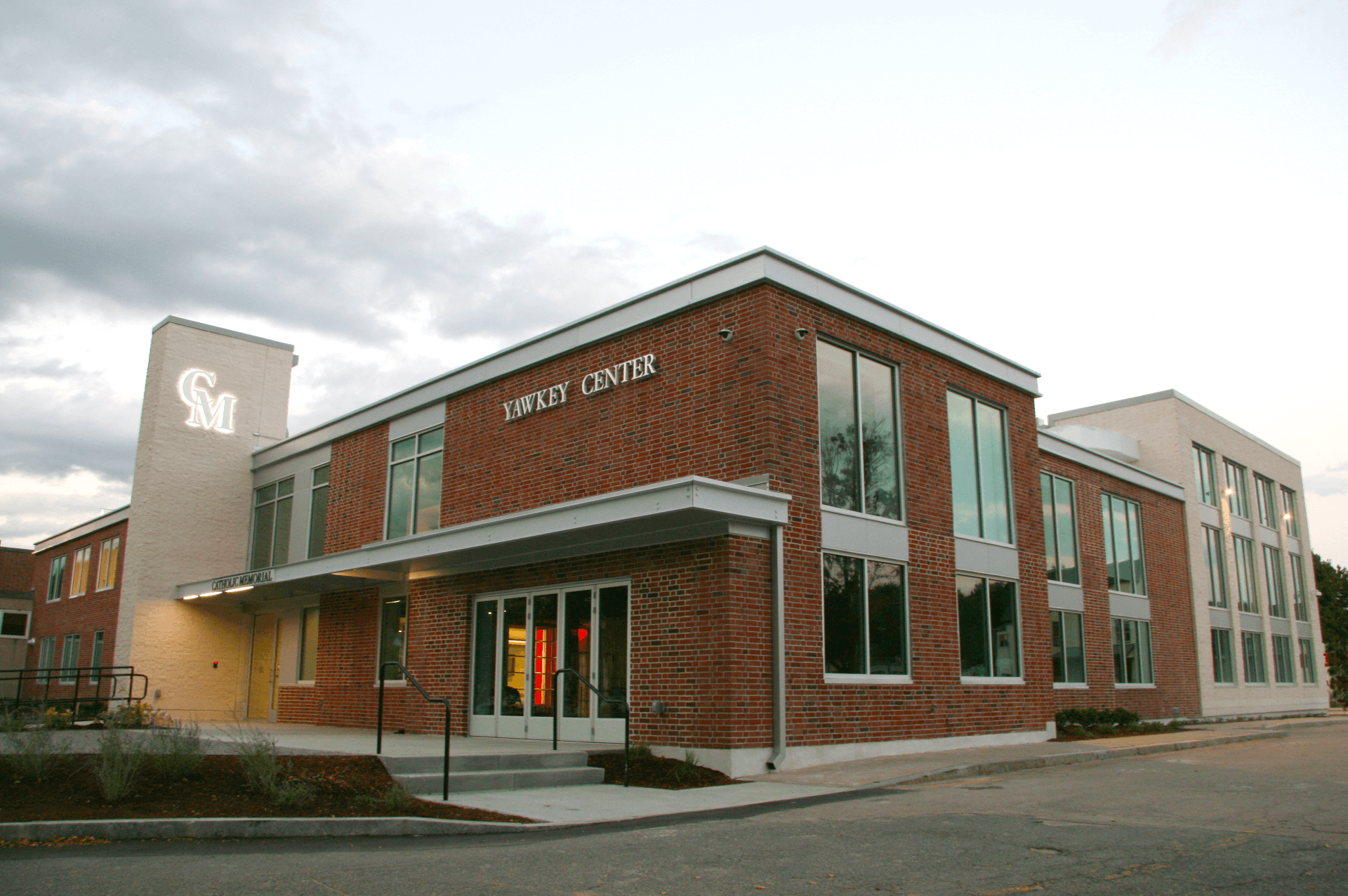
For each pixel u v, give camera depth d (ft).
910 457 54.39
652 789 39.04
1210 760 48.88
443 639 59.36
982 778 41.73
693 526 45.24
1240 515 112.37
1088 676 78.89
